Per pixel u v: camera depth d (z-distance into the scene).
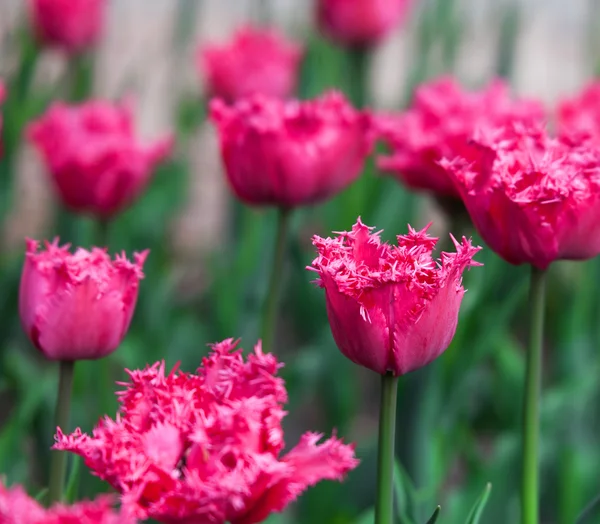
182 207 2.86
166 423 1.26
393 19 2.28
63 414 1.39
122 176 1.78
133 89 2.56
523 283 1.77
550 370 2.63
